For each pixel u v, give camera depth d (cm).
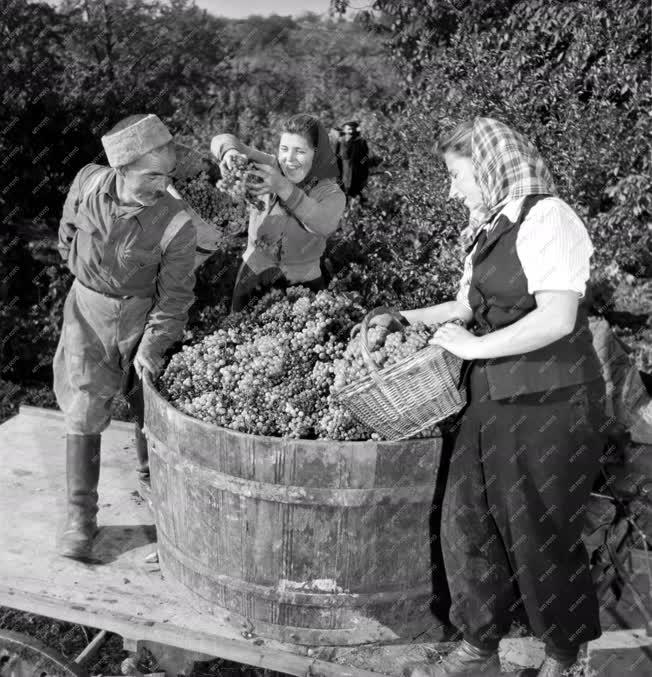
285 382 253
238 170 293
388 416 224
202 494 250
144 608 264
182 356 273
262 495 238
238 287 329
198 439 245
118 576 280
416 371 217
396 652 253
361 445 230
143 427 281
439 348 219
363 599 248
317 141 307
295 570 244
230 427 245
